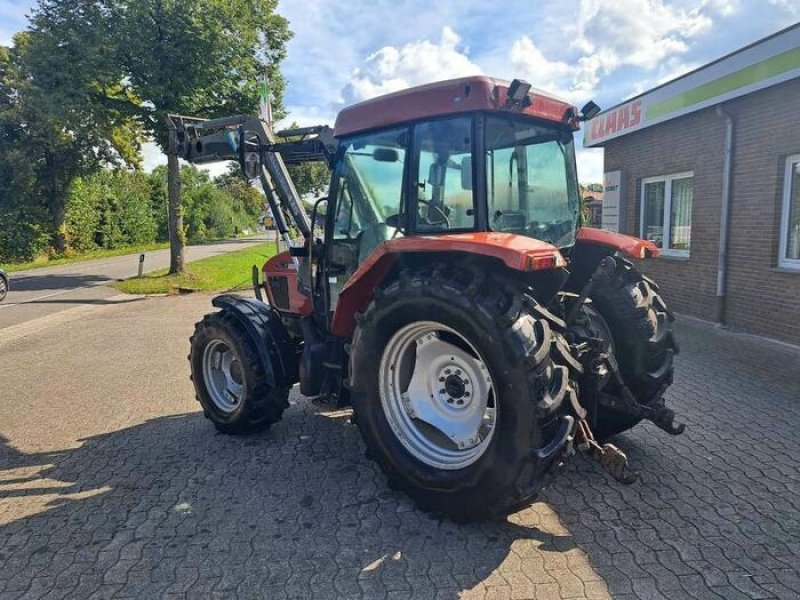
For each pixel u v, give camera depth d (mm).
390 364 3338
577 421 2949
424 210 3387
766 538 2906
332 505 3387
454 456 3184
